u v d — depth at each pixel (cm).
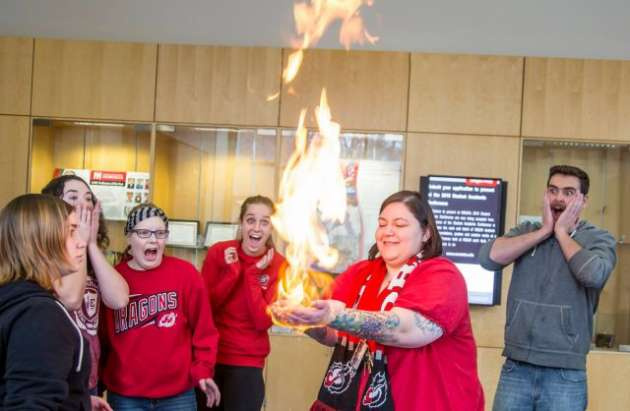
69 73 498
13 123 499
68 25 511
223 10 509
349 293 234
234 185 502
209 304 310
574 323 302
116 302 274
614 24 500
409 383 207
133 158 506
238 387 328
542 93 488
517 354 309
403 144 491
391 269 226
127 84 497
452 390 209
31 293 175
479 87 489
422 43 504
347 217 493
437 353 209
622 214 503
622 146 496
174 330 296
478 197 482
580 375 303
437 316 200
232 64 496
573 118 487
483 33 503
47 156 507
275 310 192
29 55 499
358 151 496
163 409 295
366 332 192
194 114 496
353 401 211
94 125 508
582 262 297
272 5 507
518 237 317
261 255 336
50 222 183
